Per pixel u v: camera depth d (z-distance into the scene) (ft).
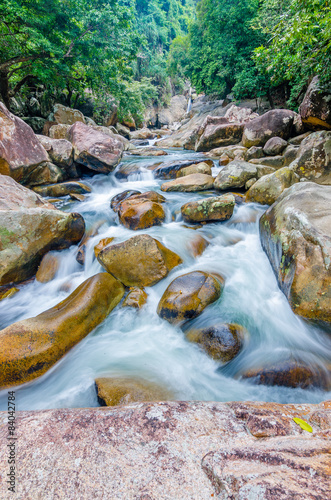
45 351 8.89
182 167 28.91
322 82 21.88
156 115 108.47
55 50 35.83
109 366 9.05
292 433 4.27
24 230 14.15
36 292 14.10
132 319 11.55
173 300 10.92
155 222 17.99
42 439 4.29
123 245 13.16
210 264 14.42
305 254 10.09
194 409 4.92
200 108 77.36
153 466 3.76
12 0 31.45
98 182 27.58
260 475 3.17
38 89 57.88
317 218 10.54
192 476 3.58
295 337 9.98
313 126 26.43
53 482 3.64
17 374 8.40
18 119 21.76
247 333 10.02
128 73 55.47
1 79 40.29
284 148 28.78
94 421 4.60
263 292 12.39
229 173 22.85
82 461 3.89
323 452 3.50
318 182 20.95
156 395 7.34
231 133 41.96
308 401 7.63
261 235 15.56
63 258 15.76
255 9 46.39
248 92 52.70
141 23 103.76
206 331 9.69
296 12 16.83
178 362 9.31
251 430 4.39
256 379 8.29
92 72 48.26
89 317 10.69
